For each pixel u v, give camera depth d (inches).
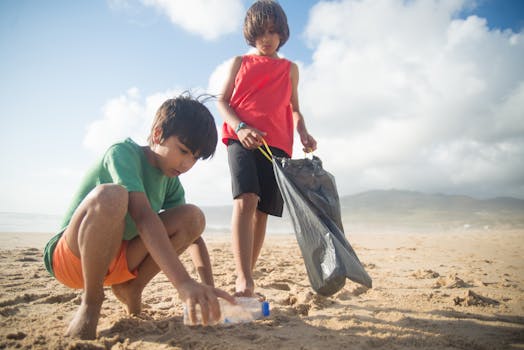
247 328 75.9
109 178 73.2
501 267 179.8
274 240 360.2
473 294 104.3
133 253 75.6
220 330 73.8
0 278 129.9
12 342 63.6
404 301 103.3
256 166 108.6
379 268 172.4
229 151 107.4
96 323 67.1
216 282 129.3
